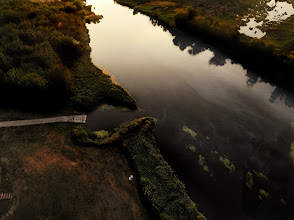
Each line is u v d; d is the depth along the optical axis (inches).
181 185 725.3
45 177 709.3
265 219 675.4
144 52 1615.4
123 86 1231.5
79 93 1093.1
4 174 709.9
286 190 743.1
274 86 1205.7
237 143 898.1
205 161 828.6
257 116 1027.3
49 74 1030.4
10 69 1039.0
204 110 1066.7
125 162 789.2
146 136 888.3
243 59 1443.2
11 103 1003.3
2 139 837.8
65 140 855.7
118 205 660.1
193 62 1478.8
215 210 693.9
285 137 917.8
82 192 679.7
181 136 927.0
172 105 1096.2
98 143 844.6
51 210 629.6
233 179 775.1
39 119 948.6
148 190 687.7
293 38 1461.6
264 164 821.2
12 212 617.6
